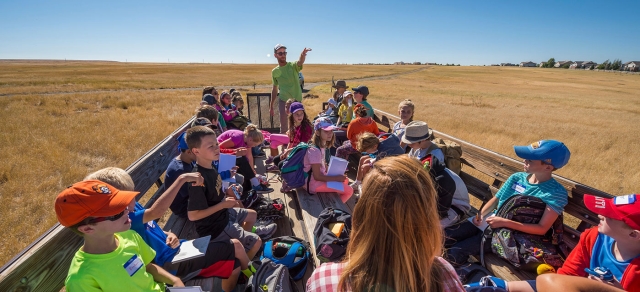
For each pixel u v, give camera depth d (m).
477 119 13.84
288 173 3.62
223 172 3.30
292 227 3.28
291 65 6.30
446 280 1.05
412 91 31.72
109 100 17.53
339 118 6.86
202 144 2.30
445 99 24.34
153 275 1.81
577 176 6.47
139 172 3.03
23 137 8.43
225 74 57.12
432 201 1.00
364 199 1.00
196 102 17.53
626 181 6.26
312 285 1.18
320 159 3.52
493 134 10.59
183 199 2.93
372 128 4.85
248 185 3.91
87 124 10.38
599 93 40.56
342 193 3.46
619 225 1.55
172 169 2.91
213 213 2.47
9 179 5.64
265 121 8.04
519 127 12.12
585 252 1.86
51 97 18.08
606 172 6.78
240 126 6.62
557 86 52.59
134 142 8.24
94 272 1.45
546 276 1.25
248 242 2.61
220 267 2.20
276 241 2.68
